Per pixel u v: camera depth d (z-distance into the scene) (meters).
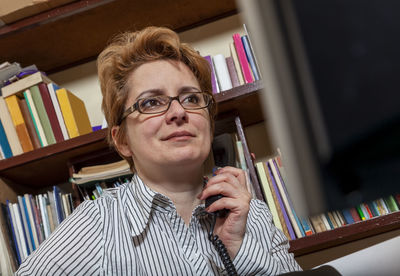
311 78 0.26
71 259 1.02
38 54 2.03
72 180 1.67
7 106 1.77
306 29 0.26
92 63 2.14
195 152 1.09
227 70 1.77
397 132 0.25
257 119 1.93
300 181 0.26
